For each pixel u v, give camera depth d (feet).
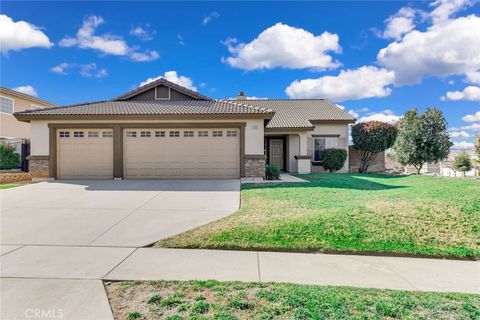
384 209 23.13
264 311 10.29
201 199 29.66
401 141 68.39
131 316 9.96
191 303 10.86
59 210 25.62
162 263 15.08
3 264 14.64
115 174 43.93
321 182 41.65
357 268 14.89
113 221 22.38
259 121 44.09
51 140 44.04
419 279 13.69
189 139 44.29
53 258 15.52
